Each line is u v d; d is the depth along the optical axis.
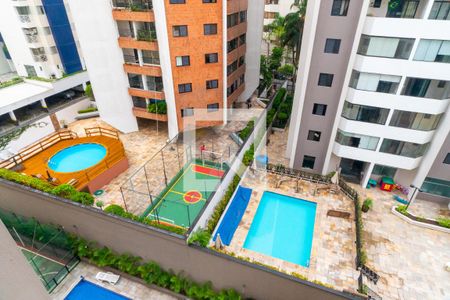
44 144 25.09
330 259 18.31
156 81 27.83
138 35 25.78
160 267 17.53
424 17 17.25
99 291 17.30
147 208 20.33
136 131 30.36
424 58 18.34
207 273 16.16
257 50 35.34
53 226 20.00
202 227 18.05
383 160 22.55
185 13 23.91
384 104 20.42
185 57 25.59
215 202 19.80
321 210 22.05
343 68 20.84
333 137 23.41
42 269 18.25
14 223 20.52
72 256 18.69
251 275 14.77
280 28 45.56
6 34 38.78
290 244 19.69
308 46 20.77
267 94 38.25
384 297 16.30
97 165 22.33
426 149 21.52
